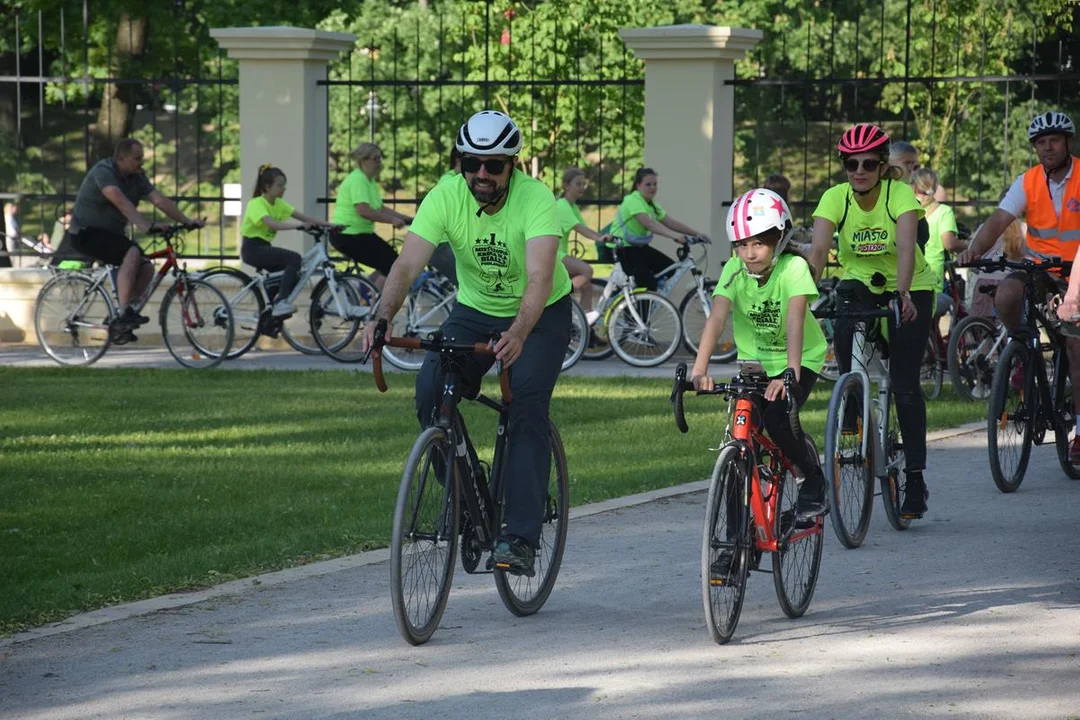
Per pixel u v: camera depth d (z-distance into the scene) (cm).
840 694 1673
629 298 4991
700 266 5341
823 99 8731
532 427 1975
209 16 7550
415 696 1669
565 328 2036
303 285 5038
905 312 2339
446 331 2039
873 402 2423
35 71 9288
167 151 9900
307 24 7662
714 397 4066
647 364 4975
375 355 1903
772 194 1973
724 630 1872
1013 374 2856
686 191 5350
